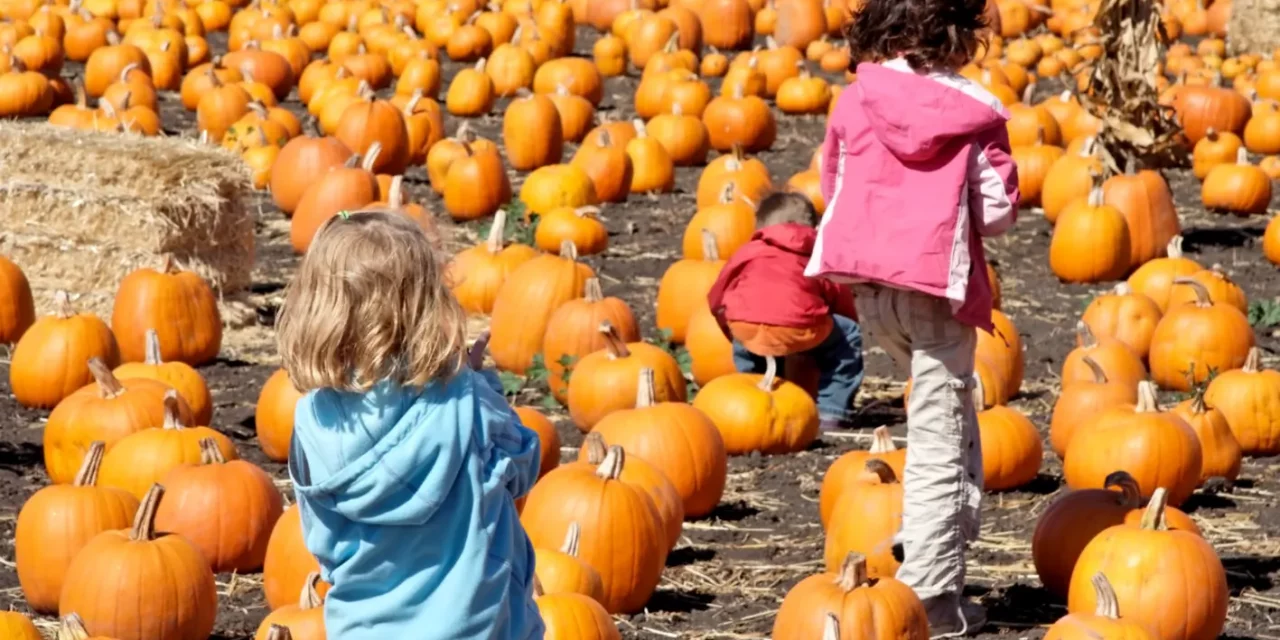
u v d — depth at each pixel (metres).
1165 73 19.48
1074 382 7.88
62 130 10.12
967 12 4.88
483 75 17.12
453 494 3.46
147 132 14.16
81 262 9.66
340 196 10.93
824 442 7.74
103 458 6.39
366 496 3.41
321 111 15.49
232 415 8.12
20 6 20.89
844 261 4.97
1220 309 8.44
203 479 5.98
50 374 8.00
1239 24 20.92
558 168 12.09
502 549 3.53
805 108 17.47
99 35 19.48
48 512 5.69
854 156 5.00
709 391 7.57
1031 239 12.16
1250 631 5.48
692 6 22.53
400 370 3.40
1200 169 14.52
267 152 13.50
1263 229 12.52
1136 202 11.04
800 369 8.12
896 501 5.62
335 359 3.37
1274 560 6.16
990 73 17.20
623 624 5.59
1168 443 6.54
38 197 9.63
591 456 5.92
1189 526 5.51
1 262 9.09
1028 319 10.04
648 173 13.60
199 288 8.88
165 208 9.56
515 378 8.52
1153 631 4.69
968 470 5.22
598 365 7.64
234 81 16.80
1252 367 7.59
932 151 4.83
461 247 11.13
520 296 8.82
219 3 22.36
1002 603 5.71
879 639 4.79
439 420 3.42
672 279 9.34
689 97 16.34
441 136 14.80
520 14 21.55
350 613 3.53
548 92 17.39
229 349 9.36
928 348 5.06
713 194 12.05
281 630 3.90
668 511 6.06
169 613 5.20
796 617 4.88
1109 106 11.72
